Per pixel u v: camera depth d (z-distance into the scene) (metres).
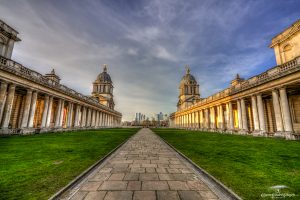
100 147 12.75
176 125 98.56
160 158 9.23
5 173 6.19
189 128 66.12
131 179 5.82
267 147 13.03
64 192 4.74
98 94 85.94
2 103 21.17
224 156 9.52
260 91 25.98
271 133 23.94
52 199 4.25
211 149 12.06
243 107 31.55
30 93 26.53
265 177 5.95
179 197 4.50
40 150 11.05
